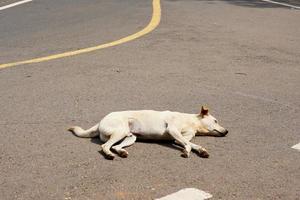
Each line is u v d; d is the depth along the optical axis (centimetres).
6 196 500
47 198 497
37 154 591
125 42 1156
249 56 1077
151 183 532
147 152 601
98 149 606
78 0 1761
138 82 879
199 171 562
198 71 955
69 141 628
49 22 1400
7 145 614
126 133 605
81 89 836
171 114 628
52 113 726
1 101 773
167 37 1207
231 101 798
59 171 551
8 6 1662
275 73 967
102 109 745
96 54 1057
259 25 1391
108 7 1603
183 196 509
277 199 511
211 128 648
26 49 1110
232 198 509
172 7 1589
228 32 1281
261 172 566
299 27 1397
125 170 557
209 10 1564
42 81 877
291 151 625
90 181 532
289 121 723
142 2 1691
